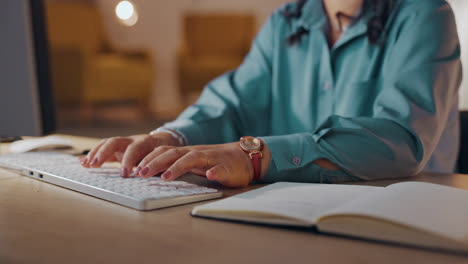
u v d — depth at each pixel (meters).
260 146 0.69
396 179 0.74
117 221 0.46
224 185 0.64
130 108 7.25
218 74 7.60
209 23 8.51
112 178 0.63
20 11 1.06
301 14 1.23
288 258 0.35
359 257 0.35
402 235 0.38
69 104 6.59
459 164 1.27
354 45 1.11
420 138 0.75
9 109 1.11
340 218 0.40
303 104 1.20
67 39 7.20
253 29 8.45
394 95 0.81
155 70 9.05
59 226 0.44
